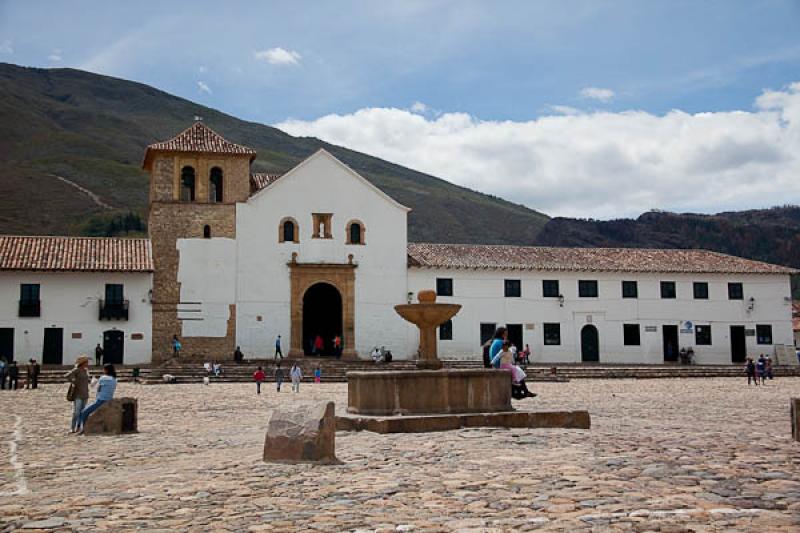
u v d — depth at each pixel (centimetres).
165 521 870
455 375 1759
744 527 770
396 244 5566
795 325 7319
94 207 13425
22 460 1513
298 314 5375
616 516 822
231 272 5294
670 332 5941
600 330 5819
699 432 1645
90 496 1048
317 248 5444
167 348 5134
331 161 5512
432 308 1975
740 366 5569
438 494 973
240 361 5094
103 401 2012
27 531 838
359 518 852
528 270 5734
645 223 15900
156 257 5197
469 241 16450
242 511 911
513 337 5703
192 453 1551
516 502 912
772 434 1595
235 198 5356
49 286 4903
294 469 1201
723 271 6006
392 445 1431
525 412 1730
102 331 4969
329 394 3494
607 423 1906
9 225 11869
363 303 5478
